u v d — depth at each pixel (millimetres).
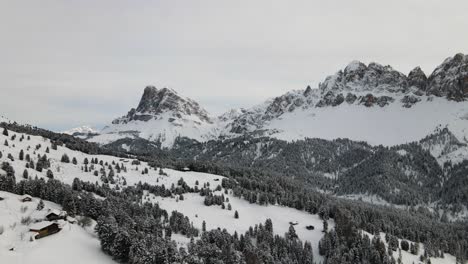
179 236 193000
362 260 185125
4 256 127000
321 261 195750
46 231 147375
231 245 168875
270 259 171000
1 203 165625
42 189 185750
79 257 139000
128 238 146500
